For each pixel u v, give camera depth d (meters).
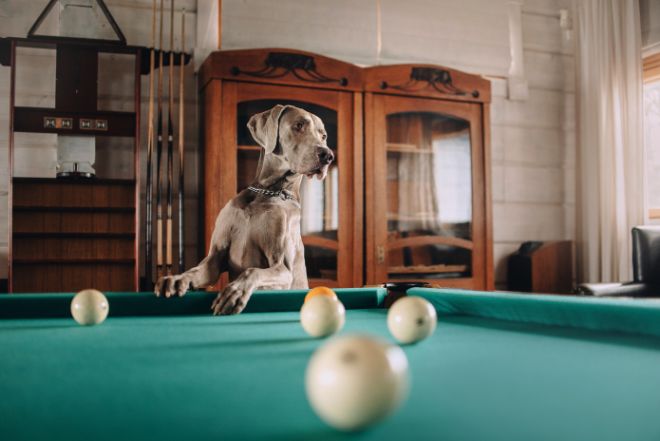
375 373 0.56
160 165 3.51
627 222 4.33
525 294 1.59
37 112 3.21
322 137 2.66
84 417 0.65
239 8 3.88
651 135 4.57
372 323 1.53
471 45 4.48
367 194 3.70
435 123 3.96
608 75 4.45
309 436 0.57
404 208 3.86
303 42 4.02
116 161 3.72
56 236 3.22
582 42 4.70
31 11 3.63
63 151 3.32
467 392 0.75
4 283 3.32
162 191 3.77
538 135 4.79
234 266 2.50
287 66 3.52
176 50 3.85
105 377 0.87
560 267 4.33
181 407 0.69
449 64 4.40
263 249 2.46
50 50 3.65
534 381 0.81
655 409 0.66
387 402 0.56
